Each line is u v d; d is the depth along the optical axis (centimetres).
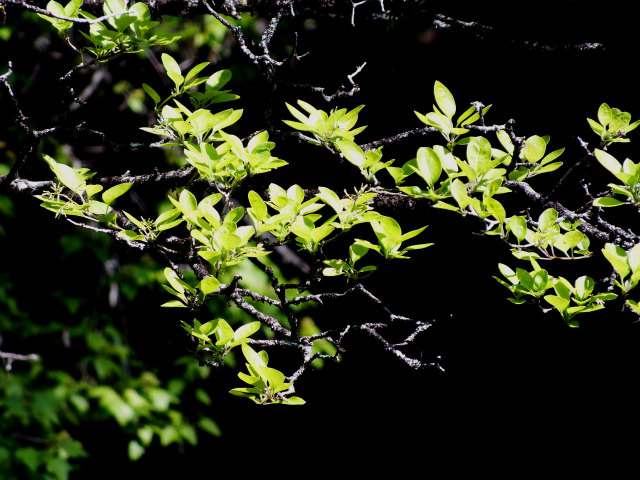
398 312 550
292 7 368
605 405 593
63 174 329
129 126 589
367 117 508
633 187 330
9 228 624
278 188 331
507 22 428
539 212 343
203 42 568
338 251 436
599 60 397
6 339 632
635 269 326
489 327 540
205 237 326
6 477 557
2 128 568
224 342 326
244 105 518
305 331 588
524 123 480
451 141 338
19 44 563
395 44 445
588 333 526
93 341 637
